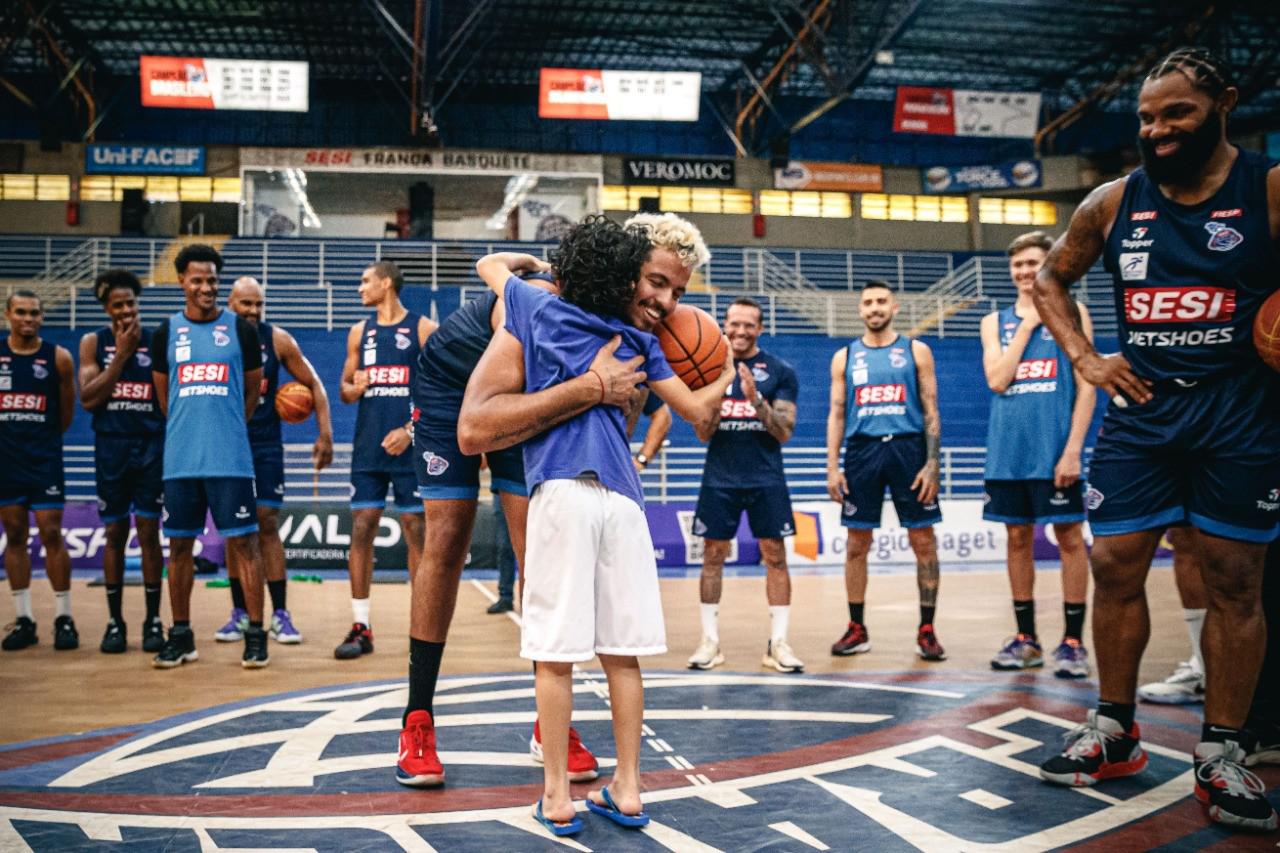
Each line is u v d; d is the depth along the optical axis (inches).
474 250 836.6
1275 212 97.7
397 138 1192.2
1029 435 175.3
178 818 93.4
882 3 950.4
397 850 84.7
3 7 903.7
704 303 813.2
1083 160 1060.5
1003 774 110.0
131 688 158.2
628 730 92.6
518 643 212.4
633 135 1236.5
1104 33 1051.9
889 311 195.8
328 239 829.8
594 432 93.0
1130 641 108.3
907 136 1279.5
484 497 454.6
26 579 206.4
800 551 460.4
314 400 210.4
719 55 1117.1
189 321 177.5
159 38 1038.4
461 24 1004.6
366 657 191.0
